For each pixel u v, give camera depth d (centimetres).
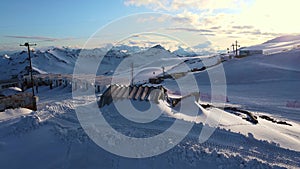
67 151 802
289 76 3588
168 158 756
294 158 775
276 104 2181
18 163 789
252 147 823
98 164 761
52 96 2531
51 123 951
